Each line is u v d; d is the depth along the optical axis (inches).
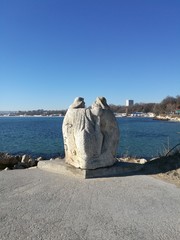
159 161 182.5
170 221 99.7
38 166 180.4
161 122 1707.7
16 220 100.3
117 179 150.8
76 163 161.0
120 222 98.9
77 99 169.9
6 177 157.3
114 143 166.1
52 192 130.2
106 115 161.2
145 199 121.0
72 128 161.9
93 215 104.5
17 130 1074.7
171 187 137.5
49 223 97.9
